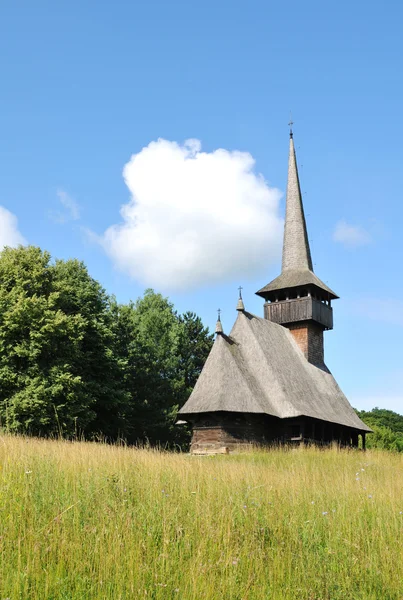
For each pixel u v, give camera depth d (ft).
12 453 36.22
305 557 27.40
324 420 135.03
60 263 147.84
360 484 46.75
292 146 180.24
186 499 32.91
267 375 133.18
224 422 120.26
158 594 20.85
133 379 185.98
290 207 173.88
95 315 142.00
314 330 160.04
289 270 166.81
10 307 116.16
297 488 41.06
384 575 25.75
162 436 192.24
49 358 119.44
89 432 132.36
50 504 28.45
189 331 247.70
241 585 22.76
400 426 319.68
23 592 19.72
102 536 24.35
